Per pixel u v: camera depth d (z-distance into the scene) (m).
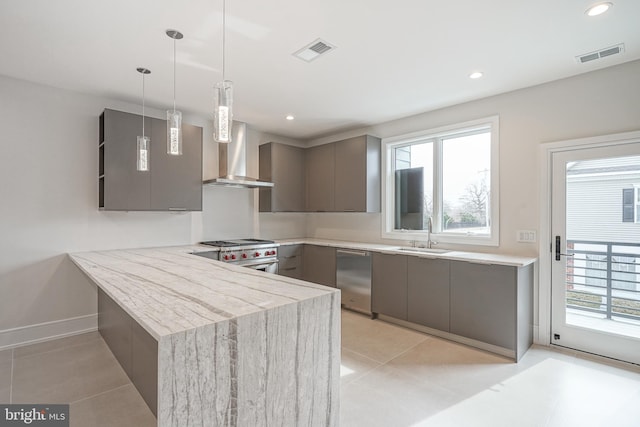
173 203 3.54
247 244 3.96
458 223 3.78
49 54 2.48
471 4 1.89
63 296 3.16
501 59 2.57
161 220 3.80
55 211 3.11
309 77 2.93
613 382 2.35
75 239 3.22
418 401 2.12
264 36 2.24
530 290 3.00
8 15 1.97
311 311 1.42
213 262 2.45
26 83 2.97
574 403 2.09
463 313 3.02
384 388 2.28
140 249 3.50
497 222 3.31
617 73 2.65
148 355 1.76
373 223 4.49
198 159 3.74
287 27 2.13
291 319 1.35
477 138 3.63
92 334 3.21
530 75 2.86
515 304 2.71
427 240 3.92
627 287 2.62
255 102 3.59
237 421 1.18
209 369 1.10
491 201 3.37
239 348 1.18
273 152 4.63
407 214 4.26
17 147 2.93
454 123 3.67
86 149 3.28
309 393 1.41
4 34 2.19
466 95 3.36
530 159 3.10
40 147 3.04
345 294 4.09
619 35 2.21
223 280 1.78
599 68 2.71
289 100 3.53
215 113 1.67
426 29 2.15
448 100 3.51
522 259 2.90
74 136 3.21
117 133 3.17
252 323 1.22
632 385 2.30
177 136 1.98
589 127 2.78
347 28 2.14
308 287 1.63
